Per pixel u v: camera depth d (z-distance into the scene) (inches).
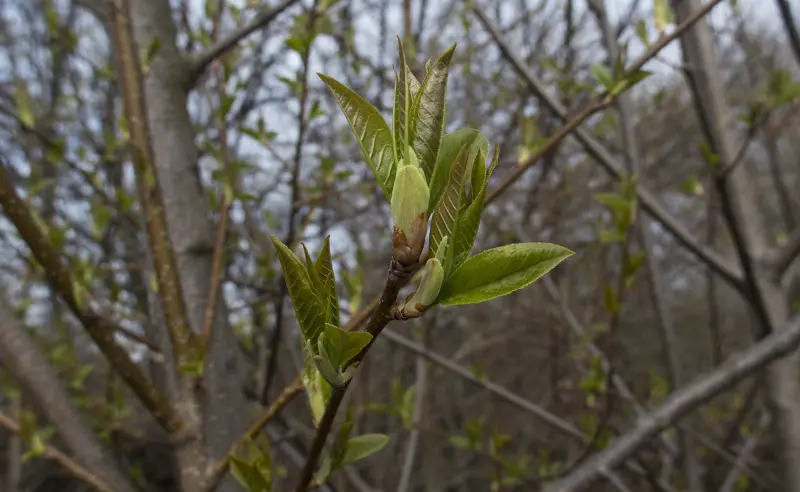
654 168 52.9
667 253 63.4
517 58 25.1
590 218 47.3
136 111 14.2
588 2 27.5
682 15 24.0
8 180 11.5
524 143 16.0
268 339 36.3
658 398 36.1
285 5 18.1
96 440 14.9
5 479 49.3
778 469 23.4
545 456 35.7
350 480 34.9
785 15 21.0
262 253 30.0
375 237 42.2
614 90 13.6
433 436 52.9
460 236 6.0
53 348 34.4
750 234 23.3
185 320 13.6
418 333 36.9
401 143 6.1
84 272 19.7
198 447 13.1
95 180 26.7
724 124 23.6
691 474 29.1
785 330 19.8
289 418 37.3
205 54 18.1
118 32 14.5
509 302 53.2
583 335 34.2
